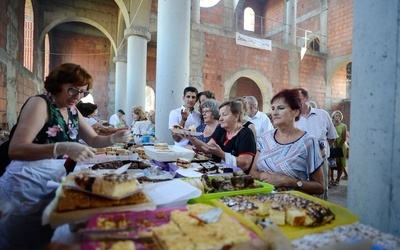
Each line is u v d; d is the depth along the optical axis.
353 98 1.36
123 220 0.97
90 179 1.06
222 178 1.61
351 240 0.92
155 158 2.21
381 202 1.21
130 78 9.55
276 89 14.68
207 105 3.14
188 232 0.89
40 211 1.49
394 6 1.18
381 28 1.21
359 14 1.32
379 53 1.22
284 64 14.93
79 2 12.53
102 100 15.41
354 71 1.35
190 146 3.18
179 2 4.46
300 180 1.80
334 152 5.55
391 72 1.18
